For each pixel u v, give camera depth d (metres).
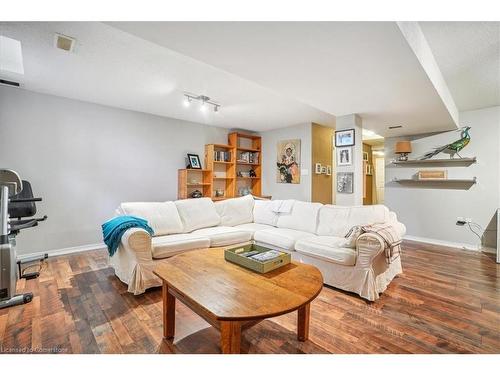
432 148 4.45
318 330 1.73
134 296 2.23
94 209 3.73
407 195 4.73
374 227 2.38
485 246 3.88
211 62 1.93
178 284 1.47
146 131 4.25
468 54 2.28
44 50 2.20
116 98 3.51
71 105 3.51
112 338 1.63
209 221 3.31
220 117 4.55
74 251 3.54
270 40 1.62
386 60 1.87
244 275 1.61
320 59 1.87
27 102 3.19
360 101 2.82
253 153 5.77
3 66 2.61
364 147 7.07
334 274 2.41
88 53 2.26
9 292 2.01
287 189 5.28
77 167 3.58
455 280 2.65
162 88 3.12
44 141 3.32
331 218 2.95
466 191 4.09
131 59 2.38
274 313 1.17
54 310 1.97
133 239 2.24
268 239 3.00
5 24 1.81
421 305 2.10
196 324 1.81
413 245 4.21
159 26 1.48
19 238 3.19
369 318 1.89
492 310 2.02
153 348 1.54
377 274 2.25
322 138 5.25
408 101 2.81
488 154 3.89
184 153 4.77
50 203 3.38
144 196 4.25
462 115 4.11
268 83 2.33
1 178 2.04
